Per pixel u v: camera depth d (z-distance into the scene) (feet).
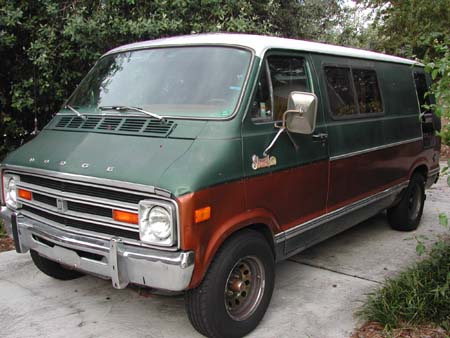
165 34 22.82
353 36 41.19
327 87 14.84
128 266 10.32
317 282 15.44
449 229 20.36
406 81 20.22
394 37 34.88
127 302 13.92
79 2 22.13
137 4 22.59
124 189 10.28
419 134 20.48
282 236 12.78
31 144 13.33
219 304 10.98
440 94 11.69
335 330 12.35
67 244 11.14
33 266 16.42
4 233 19.30
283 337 12.02
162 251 10.03
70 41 22.03
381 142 17.44
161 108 12.32
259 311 12.25
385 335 11.82
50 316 13.02
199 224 10.07
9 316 12.99
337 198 15.06
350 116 15.80
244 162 11.27
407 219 20.53
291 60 13.65
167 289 10.05
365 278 15.79
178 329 12.44
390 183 18.44
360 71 16.98
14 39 20.93
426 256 17.53
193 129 11.27
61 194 11.41
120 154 11.13
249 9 25.16
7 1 20.84
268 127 12.14
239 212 11.19
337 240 19.76
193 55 13.23
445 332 11.80
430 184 22.53
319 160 13.92
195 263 10.08
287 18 32.91
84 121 13.10
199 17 23.44
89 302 13.88
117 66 14.53
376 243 19.39
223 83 12.15
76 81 23.50
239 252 11.24
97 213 10.96
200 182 10.07
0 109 23.53
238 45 12.76
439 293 12.42
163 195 9.81
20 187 12.81
